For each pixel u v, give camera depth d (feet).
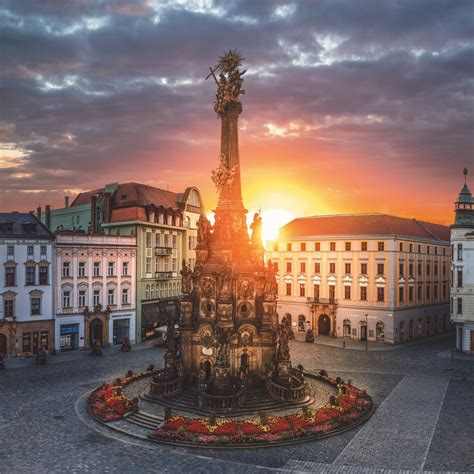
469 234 246.68
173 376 161.17
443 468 108.88
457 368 210.59
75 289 246.68
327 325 304.09
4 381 180.55
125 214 284.00
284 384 156.97
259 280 163.94
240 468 108.68
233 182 169.68
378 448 119.85
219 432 124.06
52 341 236.84
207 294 161.79
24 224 234.58
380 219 298.56
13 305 226.99
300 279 312.09
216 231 168.66
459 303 248.52
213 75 170.91
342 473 106.52
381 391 170.91
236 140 170.30
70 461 111.45
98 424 135.13
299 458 114.21
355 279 291.17
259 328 161.17
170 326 166.61
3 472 105.40
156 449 118.83
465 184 258.57
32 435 126.82
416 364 218.79
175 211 307.99
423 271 310.86
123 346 244.42
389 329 278.46
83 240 250.37
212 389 150.41
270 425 127.95
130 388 166.30
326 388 170.30
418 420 139.95
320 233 307.58
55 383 177.88
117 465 109.70
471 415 144.36
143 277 278.05
